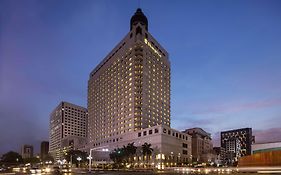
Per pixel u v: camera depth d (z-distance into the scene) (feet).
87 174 240.32
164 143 506.48
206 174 239.09
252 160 291.38
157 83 641.81
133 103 582.35
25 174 228.84
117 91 643.04
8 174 230.07
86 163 624.59
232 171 282.15
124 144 584.40
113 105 650.84
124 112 606.55
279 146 359.05
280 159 257.96
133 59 602.85
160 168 406.82
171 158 518.37
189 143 598.75
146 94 600.80
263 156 276.41
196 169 329.52
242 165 312.91
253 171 264.11
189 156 588.09
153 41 654.94
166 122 655.76
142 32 622.54
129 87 601.62
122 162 496.64
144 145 472.44
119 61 651.25
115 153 501.15
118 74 647.97
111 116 652.07
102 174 247.50
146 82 605.73
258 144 378.73
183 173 265.34
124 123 600.80
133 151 485.56
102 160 645.51
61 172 262.88
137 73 595.47
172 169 375.04
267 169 254.06
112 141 629.10
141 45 609.01
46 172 254.47
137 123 572.10
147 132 531.09
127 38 634.84
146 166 481.05
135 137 556.10
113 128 636.48
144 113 586.45
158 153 496.64
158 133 506.89
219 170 298.35
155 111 621.31
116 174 250.57
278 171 245.65
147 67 615.16
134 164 504.02
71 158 607.37
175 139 545.44
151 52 636.48
